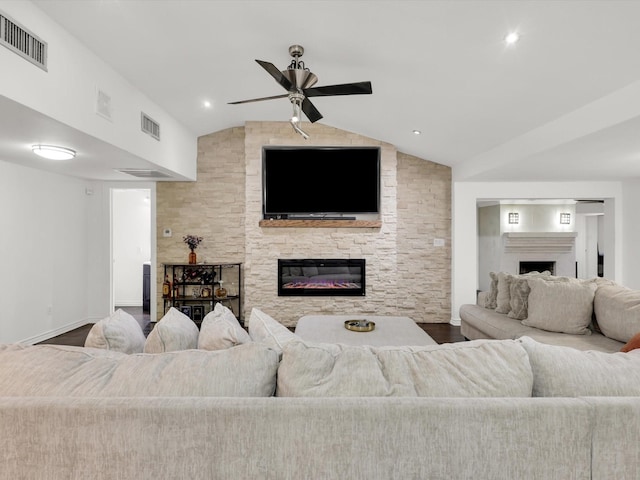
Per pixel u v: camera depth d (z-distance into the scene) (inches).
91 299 209.0
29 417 38.5
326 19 98.7
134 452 38.8
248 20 100.7
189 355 46.8
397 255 216.2
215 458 39.0
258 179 200.7
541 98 115.0
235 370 44.3
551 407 40.0
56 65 94.4
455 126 154.8
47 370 44.3
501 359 45.7
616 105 101.7
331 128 201.8
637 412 40.1
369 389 43.1
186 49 115.1
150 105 149.3
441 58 107.3
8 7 79.9
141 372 44.4
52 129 102.7
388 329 130.1
